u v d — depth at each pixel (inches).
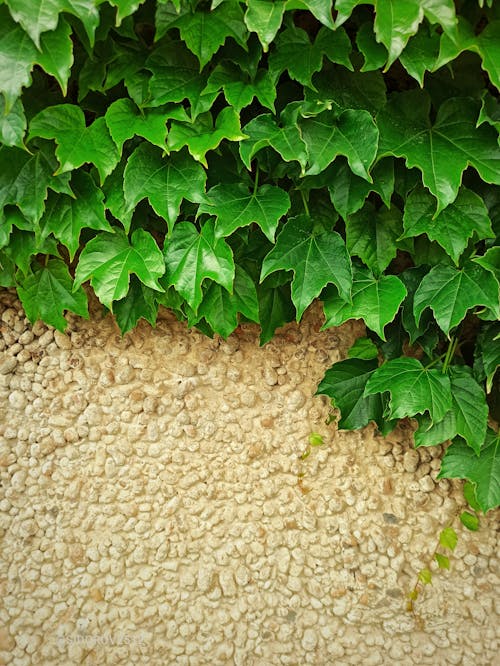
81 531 33.2
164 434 33.2
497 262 24.8
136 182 25.1
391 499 32.3
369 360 29.5
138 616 32.3
